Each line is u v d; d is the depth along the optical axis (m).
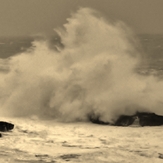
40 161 34.69
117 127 50.78
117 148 39.25
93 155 36.53
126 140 43.12
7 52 173.88
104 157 35.91
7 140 42.12
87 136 45.44
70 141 42.62
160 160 35.16
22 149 38.62
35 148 39.16
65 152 37.69
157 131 47.44
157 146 40.12
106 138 44.25
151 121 51.41
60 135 45.88
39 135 45.50
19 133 46.00
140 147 39.69
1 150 37.97
